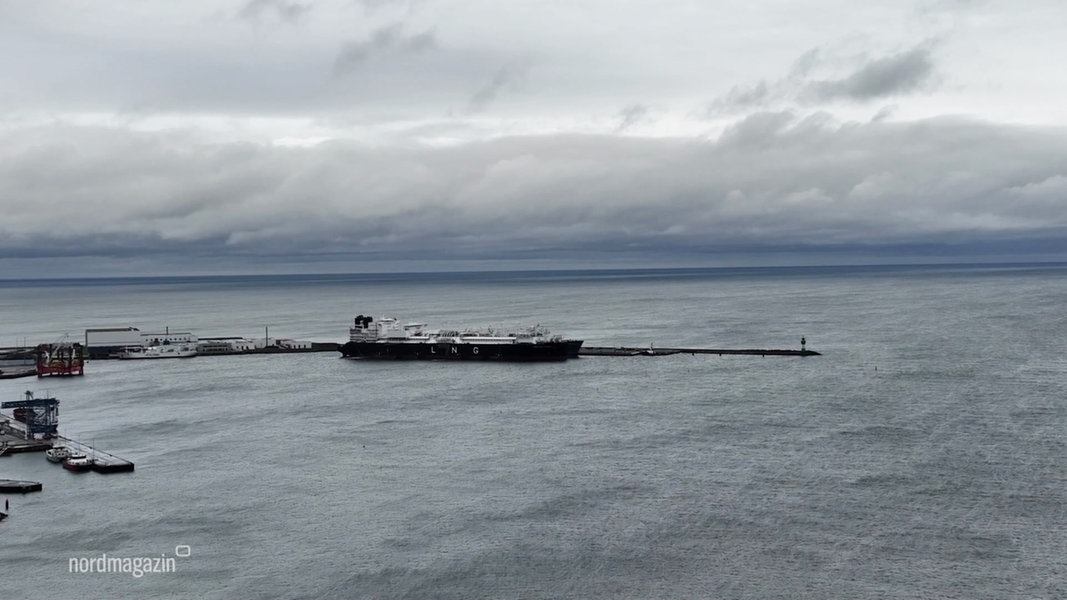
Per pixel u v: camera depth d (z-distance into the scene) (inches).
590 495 5595.5
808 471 5984.3
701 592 4298.7
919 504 5324.8
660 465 6195.9
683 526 5059.1
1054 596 4188.0
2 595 4421.8
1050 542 4758.9
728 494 5561.0
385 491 5762.8
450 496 5634.8
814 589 4301.2
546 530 5044.3
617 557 4685.0
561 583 4426.7
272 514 5383.9
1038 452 6333.7
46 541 5044.3
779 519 5132.9
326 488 5841.5
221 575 4589.1
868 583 4345.5
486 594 4338.1
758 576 4446.4
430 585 4434.1
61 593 4439.0
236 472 6245.1
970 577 4382.4
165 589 4456.2
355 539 4982.8
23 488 5856.3
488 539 4943.4
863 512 5216.5
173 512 5452.8
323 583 4478.3
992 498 5403.5
